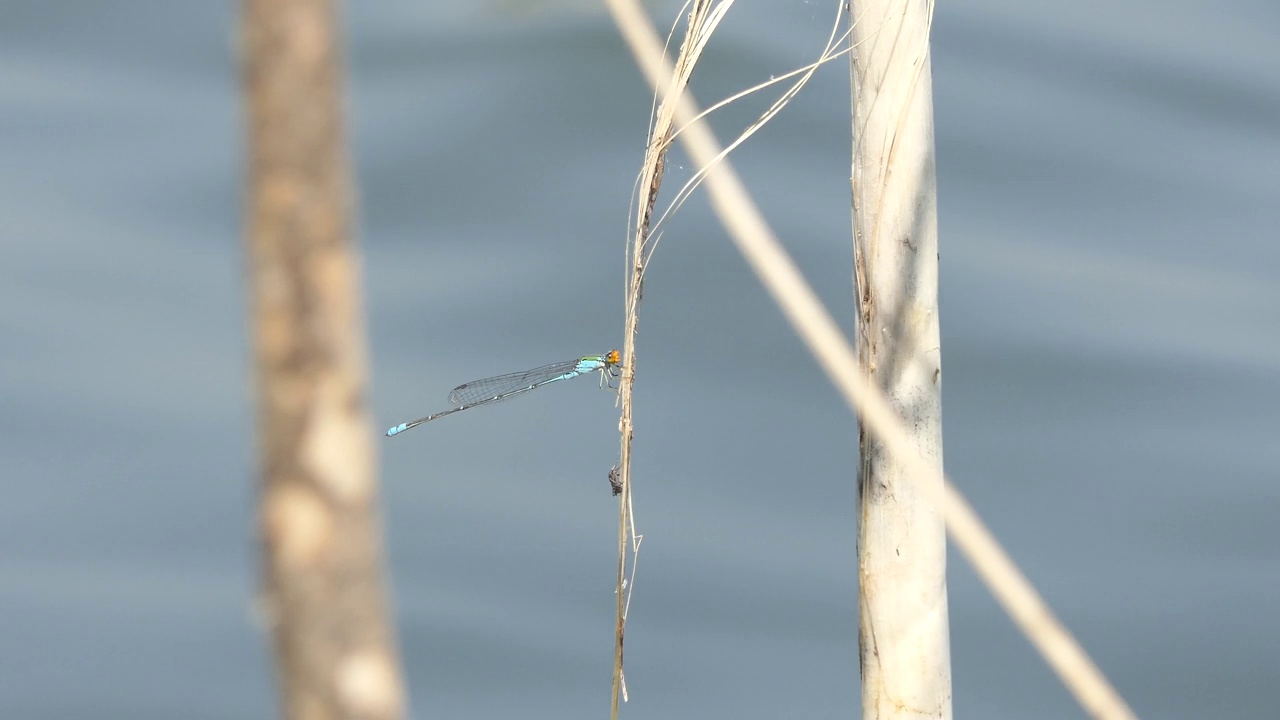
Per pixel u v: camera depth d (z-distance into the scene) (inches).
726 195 12.2
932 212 20.6
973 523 11.7
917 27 20.0
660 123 19.9
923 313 20.8
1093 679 11.4
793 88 19.3
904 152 20.3
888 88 20.1
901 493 21.0
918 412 21.0
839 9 20.5
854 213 21.0
